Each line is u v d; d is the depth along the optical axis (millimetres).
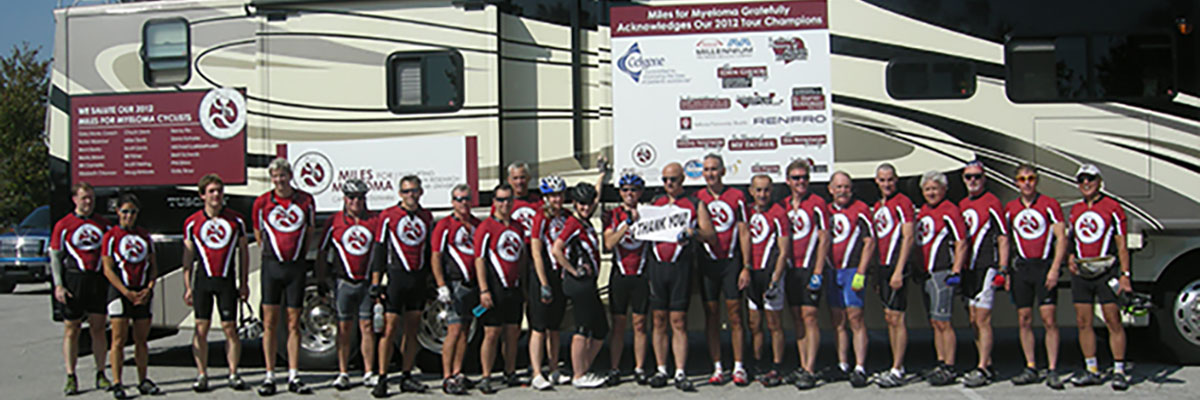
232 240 6168
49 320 10938
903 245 5973
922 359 7395
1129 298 5855
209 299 6234
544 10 6629
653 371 6926
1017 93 6480
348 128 6758
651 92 6566
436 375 6914
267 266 6133
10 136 24094
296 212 6109
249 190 6871
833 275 6184
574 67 6598
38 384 6836
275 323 6203
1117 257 5922
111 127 7035
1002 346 7934
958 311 6672
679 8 6555
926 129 6488
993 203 6047
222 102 6895
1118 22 6461
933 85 6488
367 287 6230
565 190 6207
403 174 6691
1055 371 6066
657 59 6562
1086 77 6477
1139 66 6465
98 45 7070
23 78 24875
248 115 6867
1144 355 7023
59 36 7133
